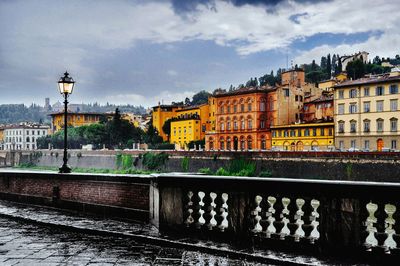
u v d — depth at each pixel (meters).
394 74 76.25
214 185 7.64
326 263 6.23
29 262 6.66
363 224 6.21
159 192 8.48
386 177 49.44
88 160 95.25
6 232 9.02
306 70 180.38
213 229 7.67
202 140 115.44
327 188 6.47
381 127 72.12
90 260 6.77
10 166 120.75
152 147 122.81
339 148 77.00
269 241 7.02
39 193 12.70
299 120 87.19
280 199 6.92
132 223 9.54
